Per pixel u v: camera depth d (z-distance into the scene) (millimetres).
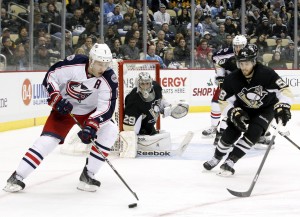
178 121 10734
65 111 4379
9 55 10203
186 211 4047
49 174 5504
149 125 6668
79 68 4441
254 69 5156
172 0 13344
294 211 4051
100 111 4445
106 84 4465
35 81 9992
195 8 13039
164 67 12781
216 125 8352
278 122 5039
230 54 7504
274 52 13344
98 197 4504
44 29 10883
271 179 5273
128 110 6449
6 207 4156
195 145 7555
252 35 13305
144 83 6281
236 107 5230
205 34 12969
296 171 5691
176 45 12828
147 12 12750
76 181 5156
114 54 12211
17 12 10430
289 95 5125
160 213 3990
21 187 4609
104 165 5980
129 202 4328
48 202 4324
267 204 4262
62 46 11180
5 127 9234
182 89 12461
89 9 11844
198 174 5500
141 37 12414
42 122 10227
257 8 13367
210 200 4395
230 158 5348
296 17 13172
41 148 4547
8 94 9273
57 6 11109
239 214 3965
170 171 5664
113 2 12312
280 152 6973
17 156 6777
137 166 5945
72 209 4105
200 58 12906
